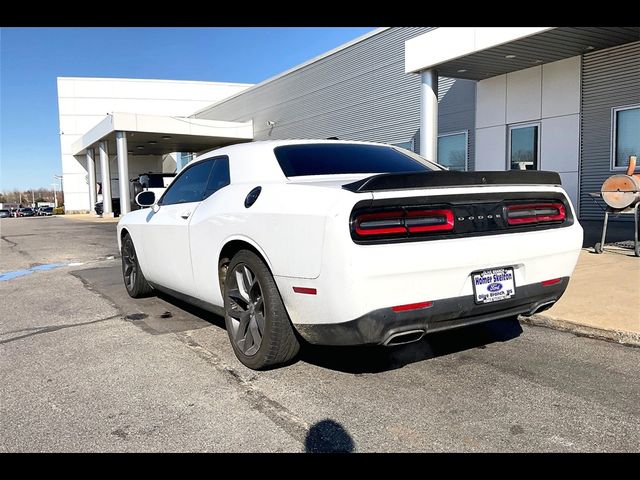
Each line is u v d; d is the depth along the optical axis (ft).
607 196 25.31
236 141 106.01
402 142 61.93
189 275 14.16
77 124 149.07
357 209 8.98
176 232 14.53
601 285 18.79
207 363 12.26
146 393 10.58
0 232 63.72
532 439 8.45
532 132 44.80
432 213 9.51
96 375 11.69
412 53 41.98
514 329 14.65
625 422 8.99
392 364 11.92
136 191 78.79
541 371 11.40
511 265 10.47
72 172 149.18
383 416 9.32
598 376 11.08
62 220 97.60
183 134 92.79
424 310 9.46
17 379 11.57
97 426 9.20
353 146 13.82
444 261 9.43
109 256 34.40
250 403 9.97
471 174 10.02
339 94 73.77
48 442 8.67
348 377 11.17
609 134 39.47
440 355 12.50
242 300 11.82
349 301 8.98
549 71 42.73
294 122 86.07
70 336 14.88
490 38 36.01
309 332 10.11
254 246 10.93
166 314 17.16
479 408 9.58
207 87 159.12
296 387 10.68
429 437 8.56
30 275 26.94
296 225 9.71
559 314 15.06
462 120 52.11
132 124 86.28
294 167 12.03
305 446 8.36
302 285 9.73
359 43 68.59
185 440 8.63
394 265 9.00
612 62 38.70
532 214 10.91
